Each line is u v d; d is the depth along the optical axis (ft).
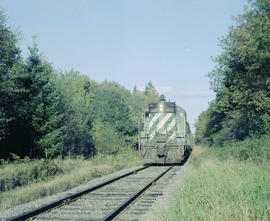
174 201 28.07
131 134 179.22
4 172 46.14
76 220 23.39
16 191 36.42
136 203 28.91
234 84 79.05
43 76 82.64
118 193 34.40
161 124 69.72
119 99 178.29
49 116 83.41
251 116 73.31
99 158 86.84
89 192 34.71
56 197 33.24
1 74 69.26
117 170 64.13
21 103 77.71
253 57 66.03
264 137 57.72
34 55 83.71
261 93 65.72
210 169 40.27
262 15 64.54
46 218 24.04
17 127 79.00
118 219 23.34
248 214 20.65
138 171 57.16
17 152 81.41
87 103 208.03
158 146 66.33
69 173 54.39
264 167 41.47
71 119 105.09
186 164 71.26
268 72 64.03
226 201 24.18
